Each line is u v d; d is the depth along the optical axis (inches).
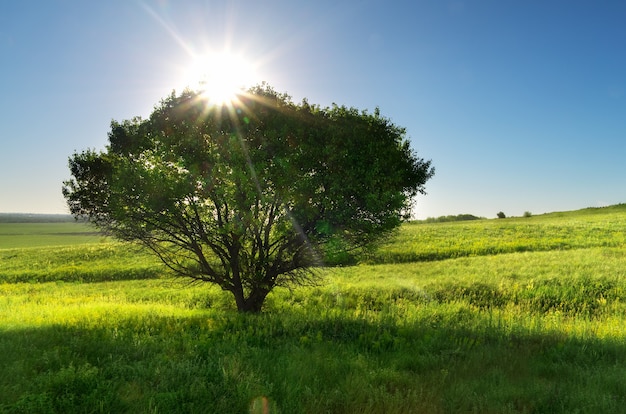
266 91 529.3
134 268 1354.6
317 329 424.2
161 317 491.8
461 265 1099.9
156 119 515.2
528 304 695.7
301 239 532.7
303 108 535.5
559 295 722.2
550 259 1082.7
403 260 1339.8
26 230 5398.6
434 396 231.0
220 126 497.0
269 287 573.0
